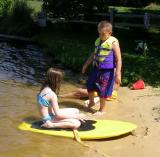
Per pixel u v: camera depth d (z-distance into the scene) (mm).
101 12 11438
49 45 9672
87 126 4633
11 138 4367
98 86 5227
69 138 4402
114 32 10945
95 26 11430
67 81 6863
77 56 8273
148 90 6234
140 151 4148
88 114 5234
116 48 5156
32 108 5324
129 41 10031
